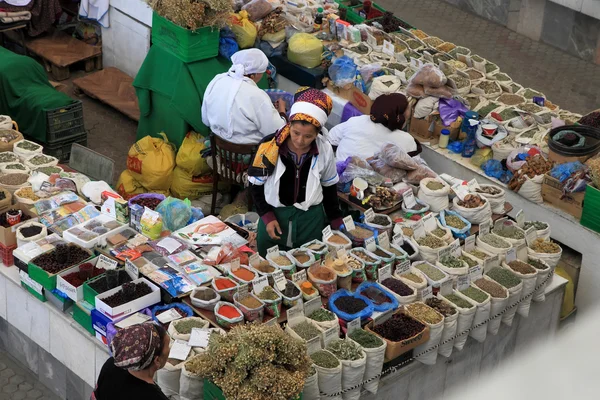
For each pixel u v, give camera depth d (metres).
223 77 6.15
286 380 3.46
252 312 4.30
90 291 4.41
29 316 4.87
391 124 6.14
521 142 6.58
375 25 8.31
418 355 4.47
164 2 6.55
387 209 5.65
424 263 5.00
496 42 10.88
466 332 4.67
